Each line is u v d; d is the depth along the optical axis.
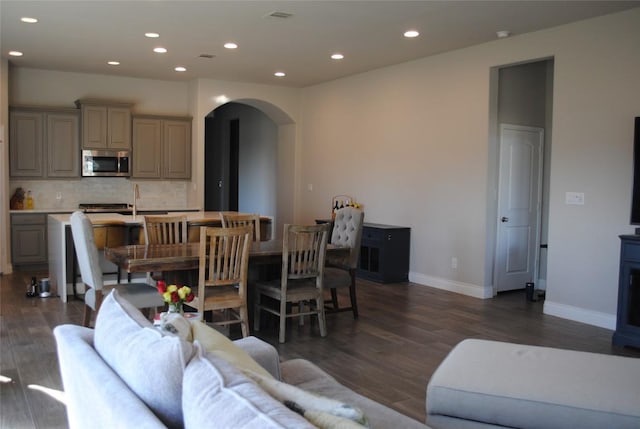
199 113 8.47
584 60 5.14
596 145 5.06
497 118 6.26
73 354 1.70
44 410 3.10
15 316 5.11
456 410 2.30
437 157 6.73
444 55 6.59
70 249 5.84
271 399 1.20
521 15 4.99
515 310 5.66
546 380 2.29
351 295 5.26
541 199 6.88
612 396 2.14
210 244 4.06
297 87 9.16
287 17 5.16
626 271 4.40
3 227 7.23
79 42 6.24
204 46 6.37
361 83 7.90
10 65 7.65
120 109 8.16
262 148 10.74
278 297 4.51
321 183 8.79
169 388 1.37
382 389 3.52
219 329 4.62
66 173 7.96
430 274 6.88
